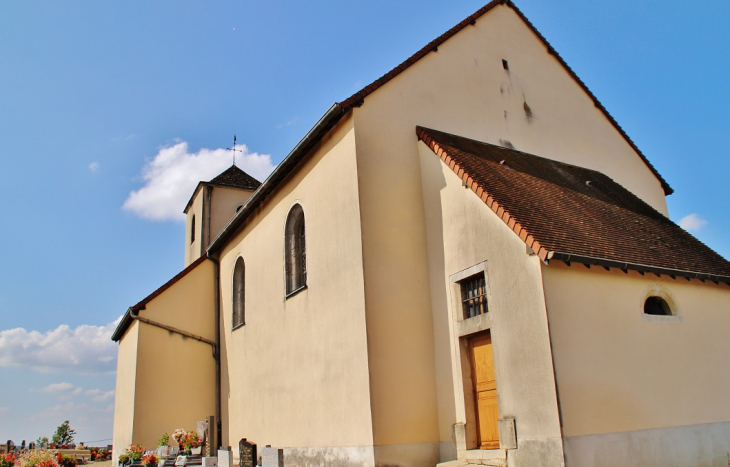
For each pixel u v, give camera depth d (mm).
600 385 8406
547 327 8219
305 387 12320
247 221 17219
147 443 17609
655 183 16875
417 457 9938
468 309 10203
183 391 18406
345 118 11625
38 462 13906
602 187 14055
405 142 11883
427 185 11547
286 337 13578
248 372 16031
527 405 8422
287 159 13391
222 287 19344
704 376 9719
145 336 18344
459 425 9883
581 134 15750
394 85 12172
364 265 10500
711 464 9141
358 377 10273
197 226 25219
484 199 9680
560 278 8602
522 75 15031
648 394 8875
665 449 8688
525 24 15766
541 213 9773
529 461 8250
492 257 9523
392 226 11070
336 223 11578
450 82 13289
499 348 9109
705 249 11875
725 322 10453
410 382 10336
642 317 9320
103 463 24641
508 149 13828
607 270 9180
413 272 11008
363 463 9836
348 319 10797
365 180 11039
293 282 13859
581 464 7785
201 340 19078
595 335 8641
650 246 10570
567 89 16000
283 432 13227
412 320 10703
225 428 17656
